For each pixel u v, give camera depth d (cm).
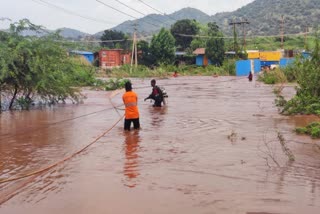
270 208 632
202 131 1332
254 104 2177
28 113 1873
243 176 805
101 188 740
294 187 735
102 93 3125
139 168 874
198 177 801
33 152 1048
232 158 952
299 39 10894
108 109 2034
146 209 632
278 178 791
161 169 862
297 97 1794
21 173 855
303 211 619
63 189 740
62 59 2227
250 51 9025
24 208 650
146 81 5009
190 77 6425
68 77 2248
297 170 847
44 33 2136
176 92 3139
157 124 1498
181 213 614
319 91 1788
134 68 6675
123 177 808
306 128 1270
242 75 7219
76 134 1306
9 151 1063
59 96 2252
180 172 838
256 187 736
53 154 1022
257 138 1196
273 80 4197
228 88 3594
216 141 1159
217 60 8256
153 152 1027
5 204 671
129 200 674
